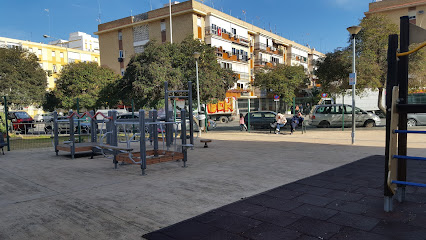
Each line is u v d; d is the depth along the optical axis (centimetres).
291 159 823
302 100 4341
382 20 1920
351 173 621
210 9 4234
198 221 371
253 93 5209
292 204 426
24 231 357
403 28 392
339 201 435
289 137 1516
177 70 2164
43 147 1300
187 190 525
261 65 5309
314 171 655
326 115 1975
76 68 3819
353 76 1159
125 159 711
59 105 3984
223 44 4381
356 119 1923
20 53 3572
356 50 1941
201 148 1130
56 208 442
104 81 3906
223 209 413
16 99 3316
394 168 396
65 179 639
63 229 362
